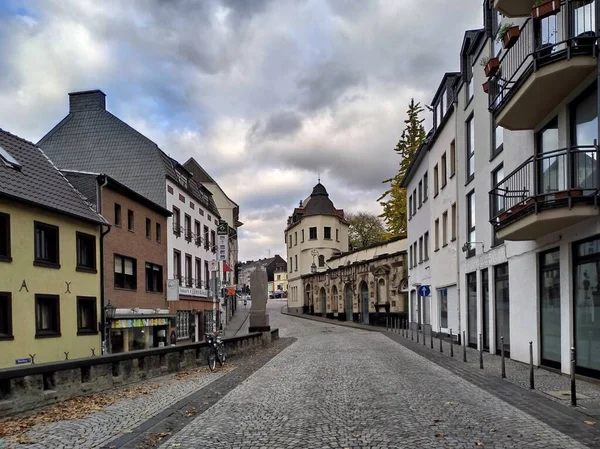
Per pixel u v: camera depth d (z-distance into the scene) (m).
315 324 50.41
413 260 37.03
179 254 34.22
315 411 8.64
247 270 174.62
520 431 6.97
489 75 14.47
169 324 31.41
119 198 25.20
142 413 8.60
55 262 19.20
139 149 32.22
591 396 9.41
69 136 33.12
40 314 18.48
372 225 83.44
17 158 19.66
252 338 22.86
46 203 18.62
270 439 6.84
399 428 7.25
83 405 9.28
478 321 19.94
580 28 11.02
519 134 14.91
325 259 69.62
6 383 8.24
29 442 6.73
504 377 12.03
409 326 38.25
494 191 14.30
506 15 13.88
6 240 16.75
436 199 28.41
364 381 12.10
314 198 71.88
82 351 20.66
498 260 17.33
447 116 24.81
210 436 7.09
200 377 13.51
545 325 13.75
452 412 8.28
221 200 59.34
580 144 11.44
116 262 24.86
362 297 50.31
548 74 10.86
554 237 12.60
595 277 10.88
